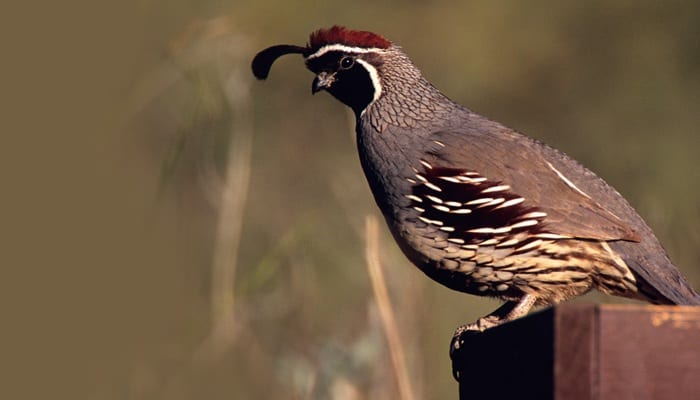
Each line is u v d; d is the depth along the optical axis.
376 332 10.13
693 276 11.97
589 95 20.14
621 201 9.01
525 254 8.70
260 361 11.95
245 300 12.04
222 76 12.67
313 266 12.55
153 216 16.45
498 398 6.38
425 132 9.14
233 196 11.57
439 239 8.82
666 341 5.45
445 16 20.70
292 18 19.42
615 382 5.45
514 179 8.77
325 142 18.44
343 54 9.42
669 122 19.52
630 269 8.71
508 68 20.50
